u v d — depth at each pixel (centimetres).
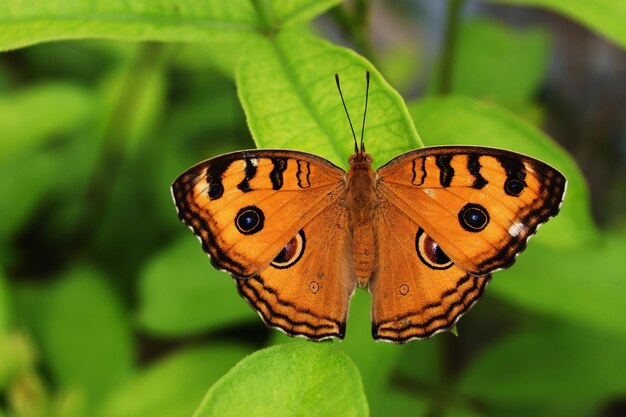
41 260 43
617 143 47
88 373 38
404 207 33
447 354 38
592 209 46
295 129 32
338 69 32
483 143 34
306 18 33
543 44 40
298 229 33
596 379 37
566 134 48
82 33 33
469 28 40
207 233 32
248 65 33
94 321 39
